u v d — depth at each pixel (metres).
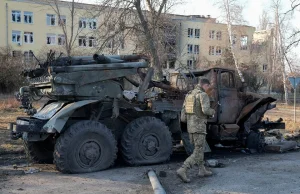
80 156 7.29
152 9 19.69
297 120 18.70
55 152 7.20
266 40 45.41
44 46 43.81
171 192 6.15
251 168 7.93
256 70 44.09
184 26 50.59
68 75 7.40
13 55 39.69
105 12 18.48
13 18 45.31
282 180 6.93
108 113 8.20
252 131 10.18
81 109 7.90
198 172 7.31
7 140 10.70
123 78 8.20
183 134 8.69
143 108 8.55
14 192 6.09
